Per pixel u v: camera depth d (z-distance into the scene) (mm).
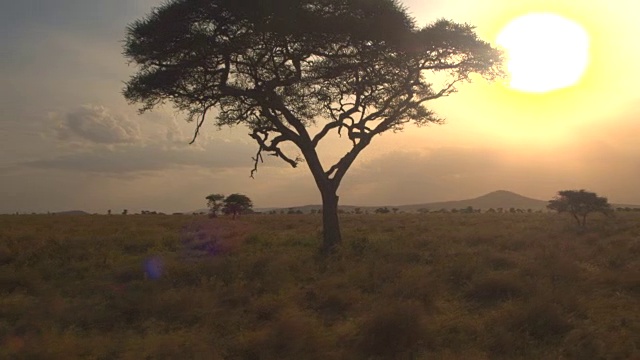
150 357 8961
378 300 12234
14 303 13367
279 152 23391
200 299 12539
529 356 8445
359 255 19719
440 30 23062
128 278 17031
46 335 9945
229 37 21656
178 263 18172
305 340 9188
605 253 18594
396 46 22672
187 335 10172
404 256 18594
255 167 24031
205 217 68062
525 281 13195
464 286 13734
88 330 10969
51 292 14562
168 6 21188
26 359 8805
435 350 8836
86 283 16141
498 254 17797
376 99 25156
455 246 21859
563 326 9594
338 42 22234
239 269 16484
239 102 24250
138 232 35062
